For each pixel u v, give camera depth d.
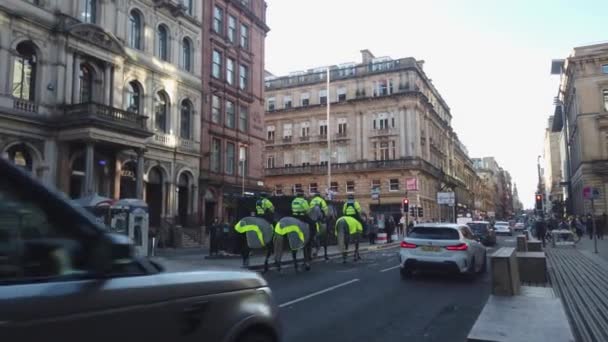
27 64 23.19
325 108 62.97
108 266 2.50
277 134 66.12
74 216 2.47
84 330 2.29
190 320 2.93
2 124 21.53
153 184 30.38
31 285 2.19
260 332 3.60
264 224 14.94
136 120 26.30
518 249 18.69
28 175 2.34
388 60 60.97
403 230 48.00
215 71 37.06
